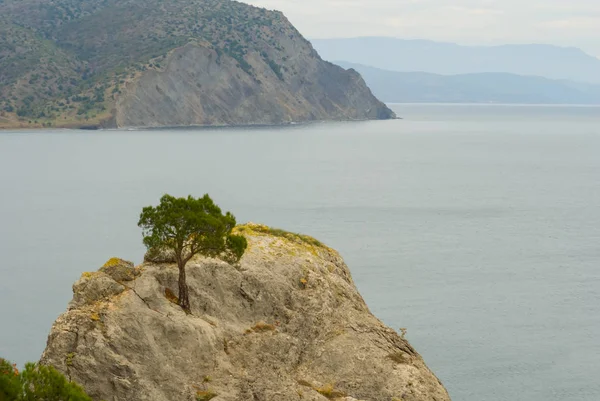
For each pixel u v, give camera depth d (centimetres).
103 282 3341
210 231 3462
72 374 3039
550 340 6688
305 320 3662
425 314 7319
